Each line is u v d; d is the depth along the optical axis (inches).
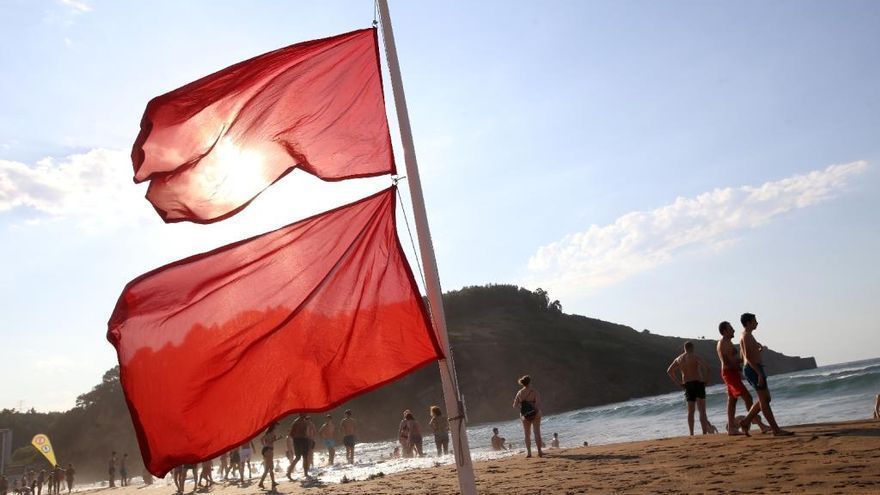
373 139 250.1
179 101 243.3
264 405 227.3
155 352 223.3
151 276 226.4
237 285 231.6
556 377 4879.4
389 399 4409.5
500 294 6304.1
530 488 401.7
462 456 225.9
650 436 1457.9
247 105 249.1
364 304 233.8
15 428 5600.4
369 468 872.3
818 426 499.8
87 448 4854.8
